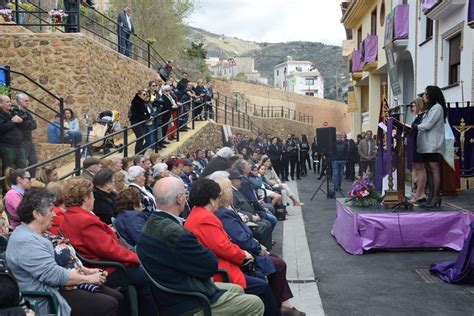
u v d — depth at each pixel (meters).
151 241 3.91
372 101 22.91
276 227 10.20
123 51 16.64
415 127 7.77
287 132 40.59
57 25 12.47
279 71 108.50
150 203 6.48
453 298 5.62
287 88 95.69
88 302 3.90
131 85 15.77
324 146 14.34
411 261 7.13
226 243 4.60
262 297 4.68
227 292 4.11
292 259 7.62
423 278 6.36
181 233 3.89
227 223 5.18
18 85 12.38
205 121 18.38
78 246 4.40
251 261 4.83
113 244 4.45
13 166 7.98
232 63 75.69
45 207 3.88
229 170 7.59
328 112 50.44
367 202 8.23
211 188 4.75
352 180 19.33
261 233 6.66
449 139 8.18
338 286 6.25
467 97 11.72
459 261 6.11
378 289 6.05
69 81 12.38
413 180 9.24
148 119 11.70
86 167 6.61
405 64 18.67
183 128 16.06
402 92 18.70
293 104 47.44
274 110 45.50
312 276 6.68
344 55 29.84
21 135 8.11
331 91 108.75
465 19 11.80
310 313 5.38
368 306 5.50
